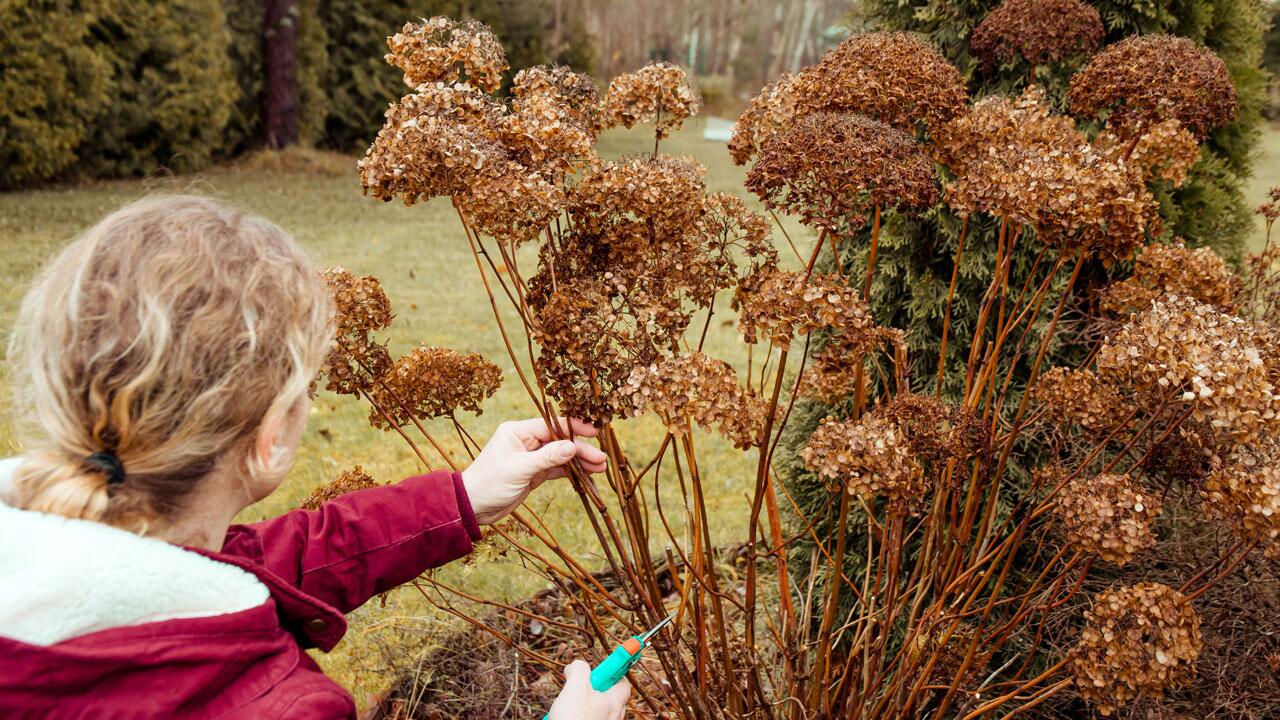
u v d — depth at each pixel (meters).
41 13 8.77
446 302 6.43
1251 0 2.66
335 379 1.53
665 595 2.89
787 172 1.37
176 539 0.88
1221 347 1.31
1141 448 1.78
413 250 8.02
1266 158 2.79
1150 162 1.67
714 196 1.44
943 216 2.45
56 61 8.92
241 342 0.83
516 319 6.13
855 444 1.38
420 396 1.54
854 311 1.32
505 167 1.32
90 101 9.42
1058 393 1.62
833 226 1.38
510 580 2.92
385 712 2.40
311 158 12.52
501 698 2.45
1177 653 1.37
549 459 1.35
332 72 13.74
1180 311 1.40
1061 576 1.57
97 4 9.32
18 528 0.77
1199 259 1.72
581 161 1.38
